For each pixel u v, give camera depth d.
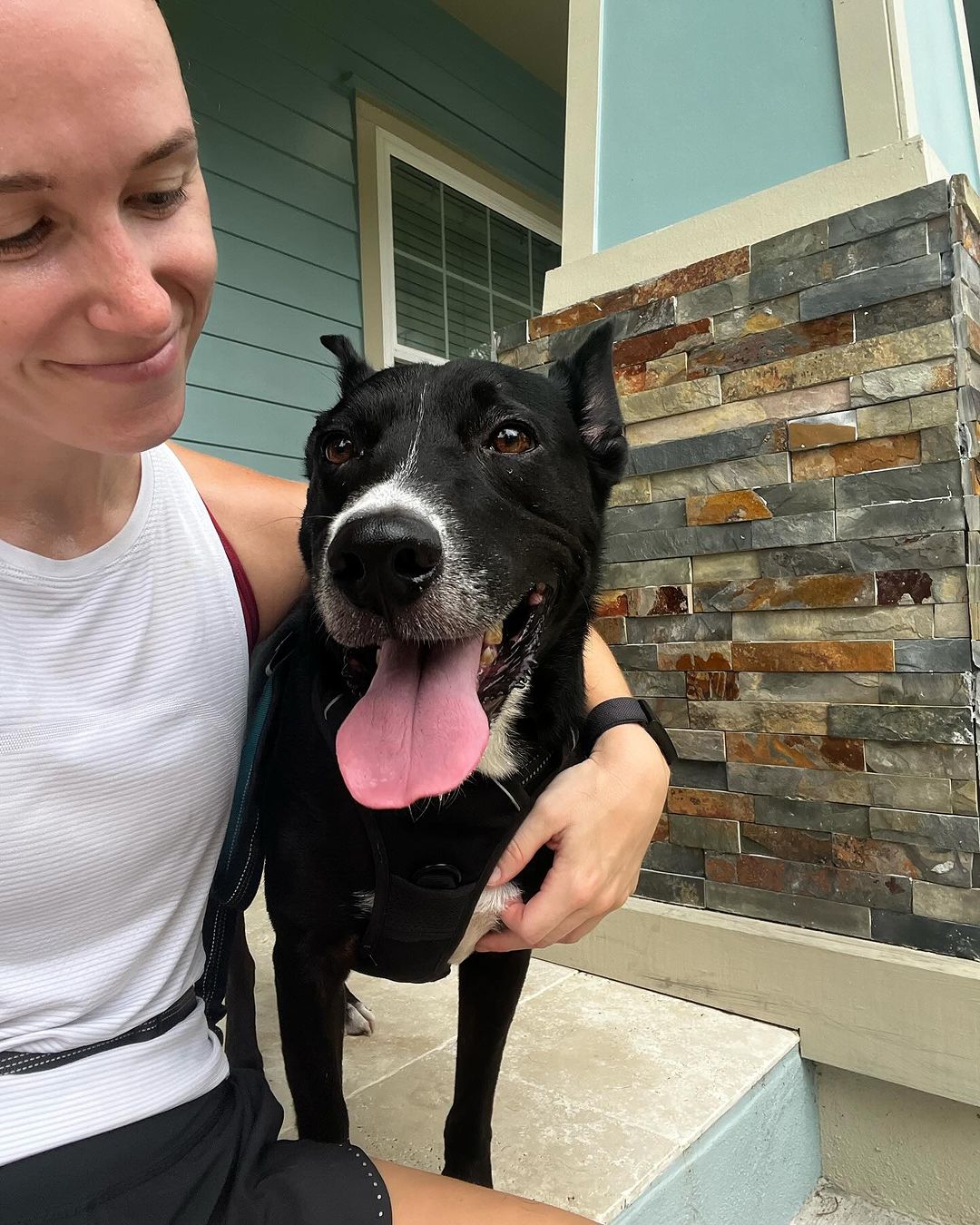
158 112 0.73
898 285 1.98
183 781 1.06
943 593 1.95
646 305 2.42
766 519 2.20
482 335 5.48
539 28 5.14
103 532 1.06
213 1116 1.05
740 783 2.27
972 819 1.92
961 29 2.73
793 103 2.30
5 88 0.64
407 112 4.77
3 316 0.73
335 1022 1.44
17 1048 0.94
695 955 2.26
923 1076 1.92
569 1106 1.79
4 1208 0.85
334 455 1.51
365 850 1.30
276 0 4.11
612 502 2.50
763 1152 1.94
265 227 4.09
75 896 0.98
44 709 0.95
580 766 1.47
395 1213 0.96
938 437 1.95
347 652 1.36
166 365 0.82
